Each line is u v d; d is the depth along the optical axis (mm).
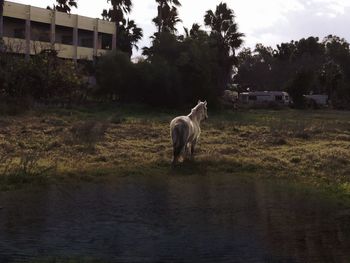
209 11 52969
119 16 58875
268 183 11734
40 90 31891
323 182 11961
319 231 7512
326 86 80062
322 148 17406
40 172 11820
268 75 94688
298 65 91438
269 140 19250
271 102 58844
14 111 26359
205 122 26750
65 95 33469
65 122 23125
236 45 52219
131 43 60000
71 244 6715
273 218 8305
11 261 5988
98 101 37688
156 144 17578
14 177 11203
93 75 45781
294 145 18484
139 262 6027
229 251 6504
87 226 7641
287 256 6340
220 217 8328
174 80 38406
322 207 9203
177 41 43031
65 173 12133
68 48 51438
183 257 6242
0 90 29875
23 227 7531
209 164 14195
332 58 93812
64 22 51000
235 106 47156
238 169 13609
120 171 12789
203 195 10188
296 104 63625
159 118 28469
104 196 9906
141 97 38719
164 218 8195
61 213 8430
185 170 13250
